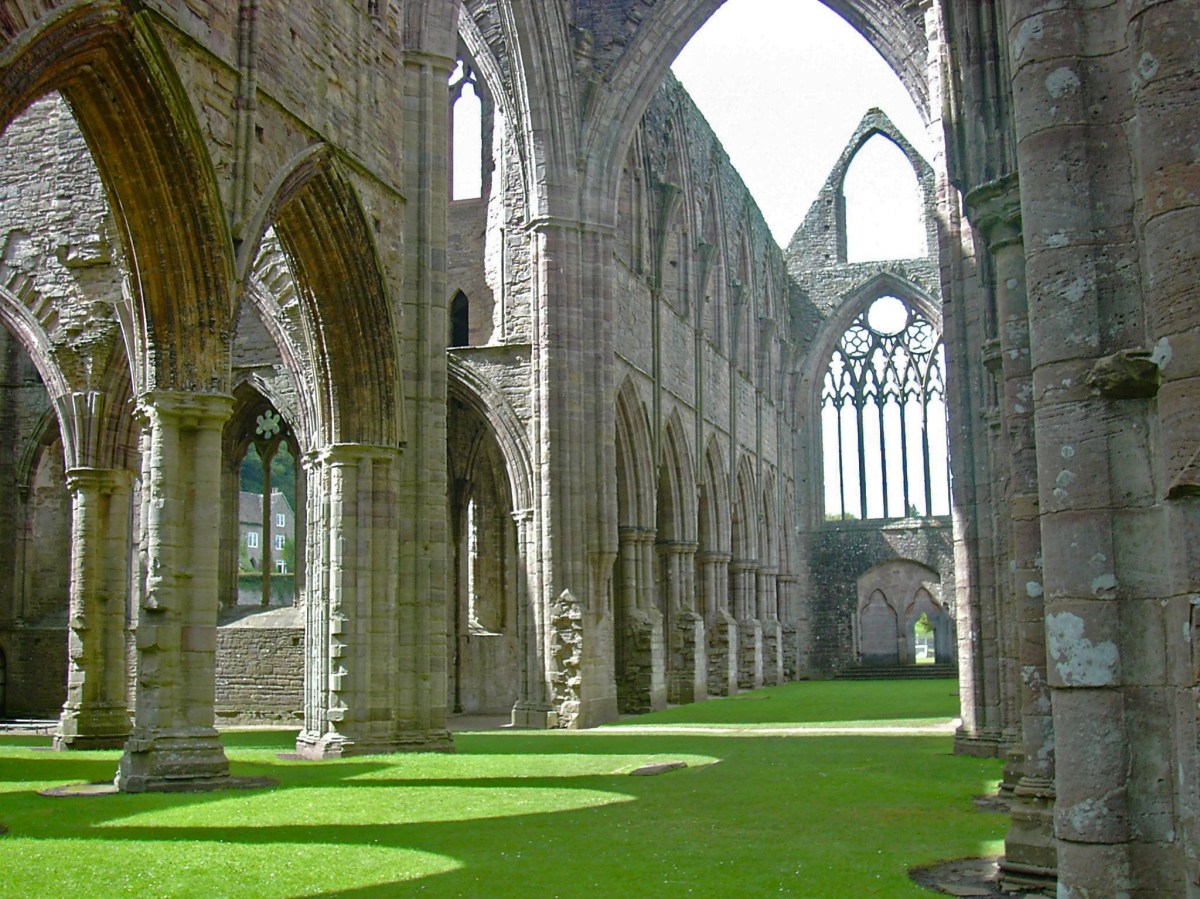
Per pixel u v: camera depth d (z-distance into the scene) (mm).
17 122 22609
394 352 19547
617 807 12852
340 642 18906
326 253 18531
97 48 13812
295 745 21641
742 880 8789
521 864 9500
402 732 19359
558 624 27188
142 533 15453
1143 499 5863
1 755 19656
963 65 10102
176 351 15352
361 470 19234
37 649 29641
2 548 29766
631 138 29672
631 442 33156
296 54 17328
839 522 54406
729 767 16938
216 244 15359
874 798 13359
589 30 29406
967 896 8188
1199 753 5375
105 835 11070
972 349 17969
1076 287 6059
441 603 20047
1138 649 5836
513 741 22375
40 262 22250
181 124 14727
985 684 17938
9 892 8445
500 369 28688
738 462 44156
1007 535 13641
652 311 35062
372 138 19391
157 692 14719
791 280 55281
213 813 12430
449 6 21203
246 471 65062
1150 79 5684
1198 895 5379
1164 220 5570
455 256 30891
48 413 29922
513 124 28781
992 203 9430
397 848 10266
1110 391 5816
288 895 8352
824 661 53500
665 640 36625
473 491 35031
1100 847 5766
